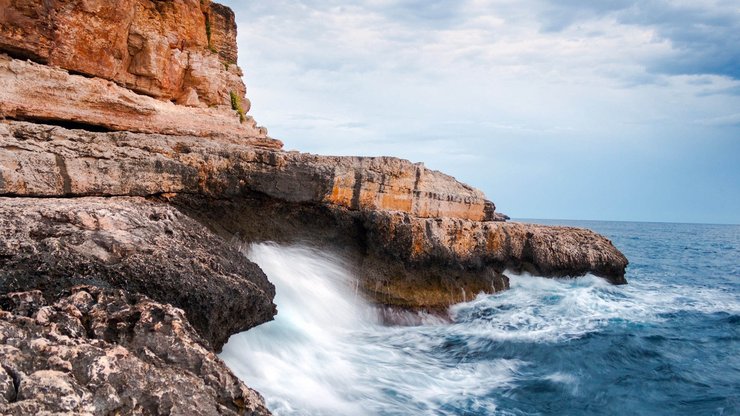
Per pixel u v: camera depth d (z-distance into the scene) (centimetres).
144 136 1478
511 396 1140
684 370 1362
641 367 1373
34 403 499
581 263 2400
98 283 846
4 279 773
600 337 1605
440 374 1245
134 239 962
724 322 1889
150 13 1858
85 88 1532
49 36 1477
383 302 1712
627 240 8425
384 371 1227
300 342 1291
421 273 1823
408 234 1761
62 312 682
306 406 965
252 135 2041
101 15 1608
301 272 1611
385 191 1825
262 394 974
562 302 2020
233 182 1558
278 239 1644
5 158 1095
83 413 514
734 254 5450
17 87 1398
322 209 1703
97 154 1284
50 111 1446
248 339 1138
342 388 1091
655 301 2253
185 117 1834
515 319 1784
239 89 2375
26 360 556
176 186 1441
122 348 621
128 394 565
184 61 1992
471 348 1460
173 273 934
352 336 1504
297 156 1662
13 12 1409
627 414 1095
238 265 1130
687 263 4394
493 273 2075
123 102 1611
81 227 927
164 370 622
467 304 1888
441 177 2078
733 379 1311
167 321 702
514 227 2192
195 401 595
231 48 2405
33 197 1127
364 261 1752
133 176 1338
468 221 2011
